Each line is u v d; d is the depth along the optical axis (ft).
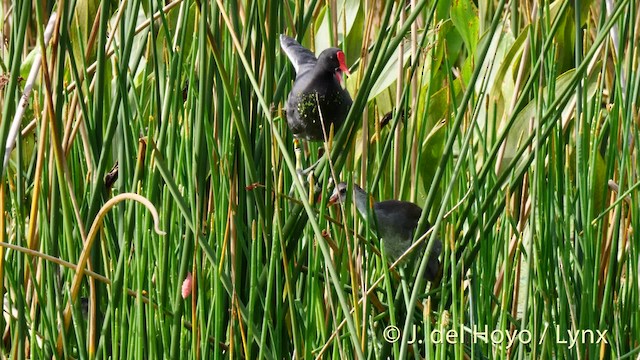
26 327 37.17
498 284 37.83
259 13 36.29
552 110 36.19
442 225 36.76
